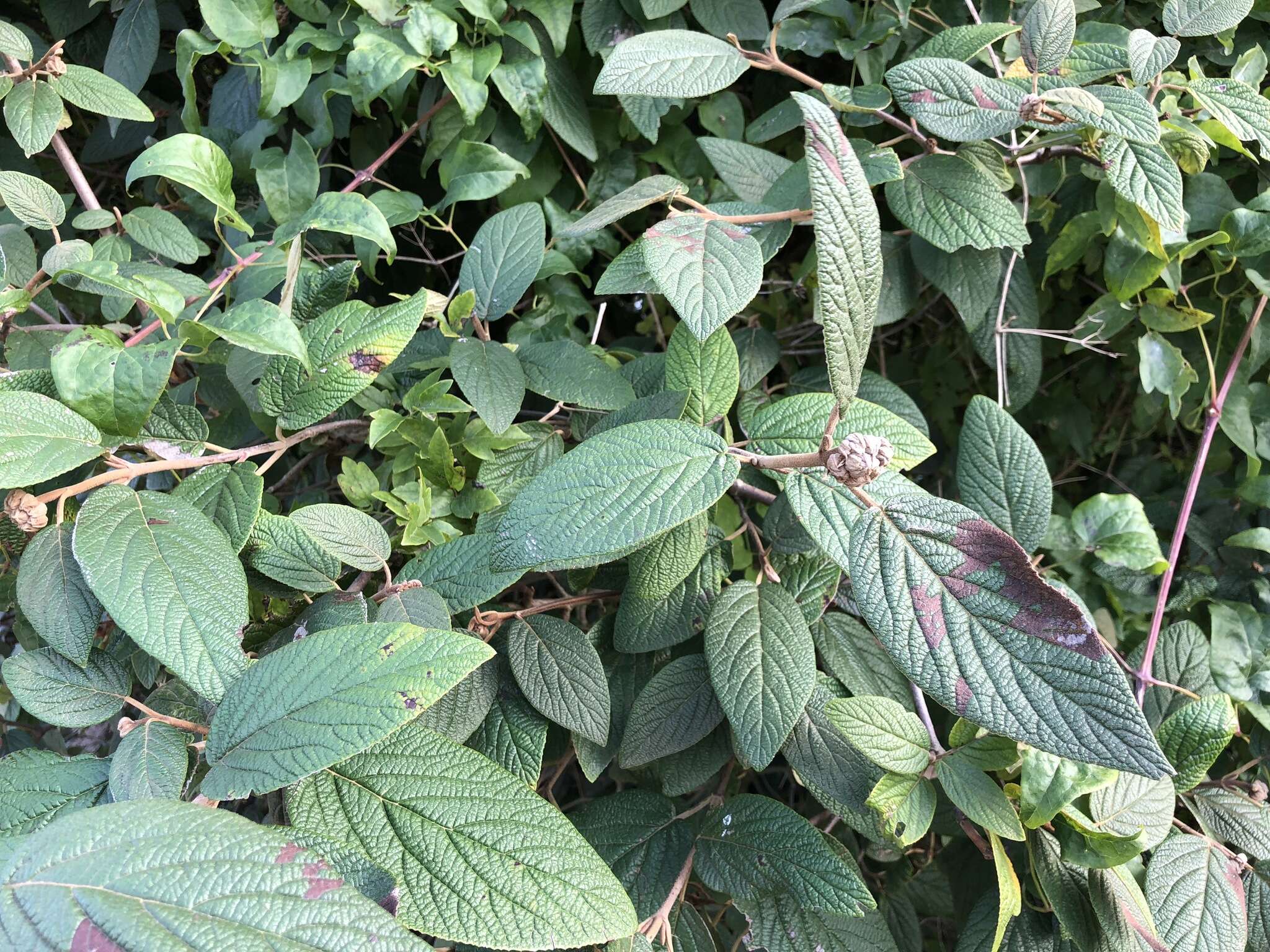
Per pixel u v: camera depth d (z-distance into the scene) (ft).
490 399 1.72
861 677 1.78
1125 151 1.84
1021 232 1.93
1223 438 2.75
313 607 1.51
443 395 1.79
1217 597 2.47
